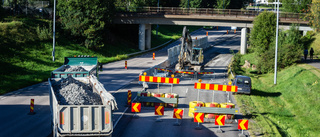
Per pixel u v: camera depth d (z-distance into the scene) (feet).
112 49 207.00
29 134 55.21
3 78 104.83
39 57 143.23
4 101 81.00
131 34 254.27
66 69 73.51
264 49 172.14
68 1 188.75
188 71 124.16
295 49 138.10
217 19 205.26
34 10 192.24
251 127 65.41
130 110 75.15
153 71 125.80
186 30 120.67
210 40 283.18
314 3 173.47
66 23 188.75
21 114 68.90
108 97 45.52
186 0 328.49
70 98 47.88
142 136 56.95
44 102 80.64
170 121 67.82
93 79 61.77
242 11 207.00
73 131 42.27
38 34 165.89
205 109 69.26
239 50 228.22
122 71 140.15
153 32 296.51
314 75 112.88
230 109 69.77
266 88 113.09
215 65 168.76
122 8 260.01
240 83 98.43
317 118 76.95
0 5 164.55
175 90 101.50
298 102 90.43
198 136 58.49
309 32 197.98
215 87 74.74
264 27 172.04
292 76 118.11
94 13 190.29
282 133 66.39
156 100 77.82
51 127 56.95
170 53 162.30
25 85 101.81
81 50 181.16
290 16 199.72
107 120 43.04
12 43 142.51
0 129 57.98
